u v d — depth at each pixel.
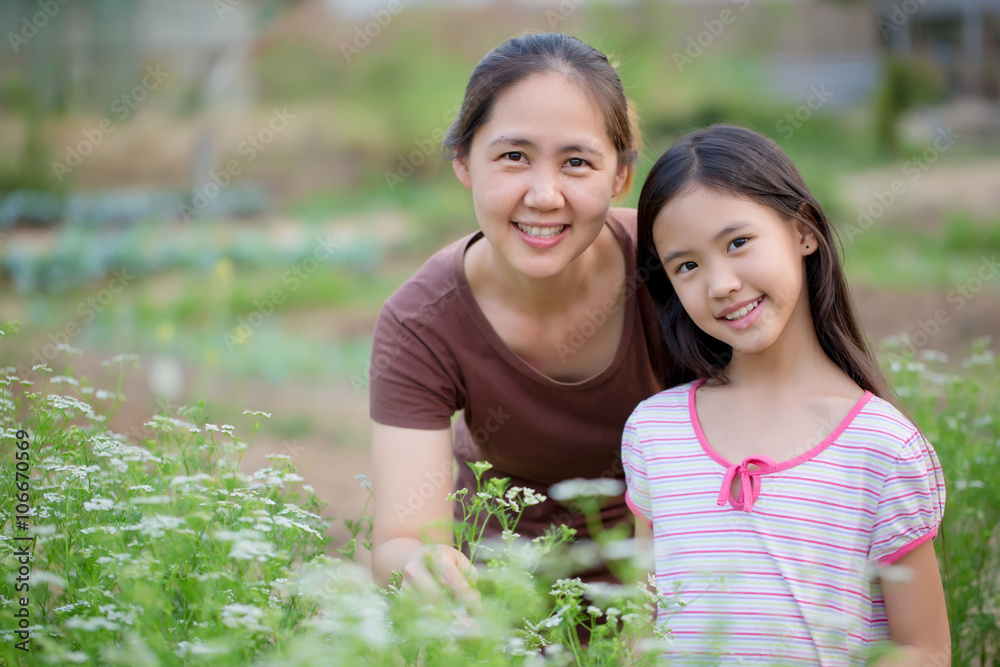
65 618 1.51
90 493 1.75
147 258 10.64
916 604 1.72
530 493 1.69
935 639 1.71
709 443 1.93
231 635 1.36
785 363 1.92
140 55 17.78
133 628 1.41
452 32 18.83
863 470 1.78
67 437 1.90
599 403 2.24
